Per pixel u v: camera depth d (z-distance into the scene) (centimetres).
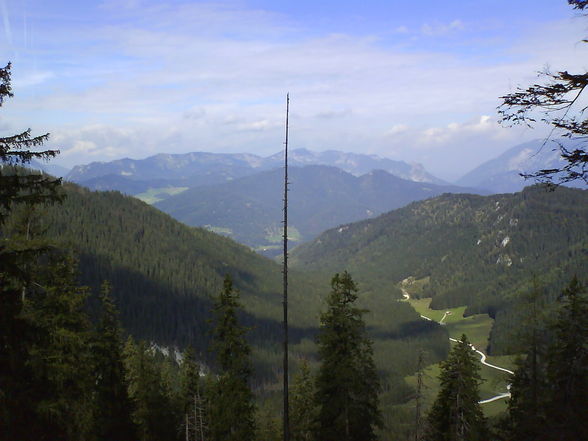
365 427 3009
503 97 995
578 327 2652
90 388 2397
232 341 3231
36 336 1631
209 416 4175
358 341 2917
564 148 930
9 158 1461
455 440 3231
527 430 2520
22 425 1755
